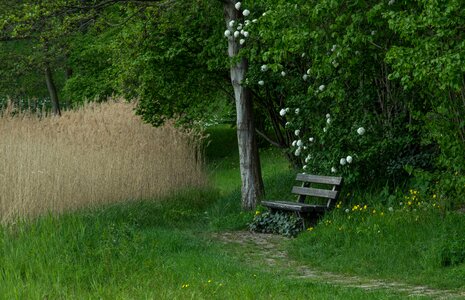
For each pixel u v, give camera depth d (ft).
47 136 51.29
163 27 56.39
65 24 51.39
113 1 51.78
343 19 37.04
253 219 48.32
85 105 71.31
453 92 35.04
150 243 36.91
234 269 32.65
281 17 39.19
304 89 50.16
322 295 26.81
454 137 34.47
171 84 58.65
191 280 28.91
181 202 55.57
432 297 27.43
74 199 43.98
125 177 50.75
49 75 112.27
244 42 49.73
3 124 51.60
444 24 28.66
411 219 38.52
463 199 37.99
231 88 61.93
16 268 29.96
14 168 40.11
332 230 40.16
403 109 46.21
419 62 29.53
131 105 73.51
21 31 50.49
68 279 28.89
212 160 98.22
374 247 36.65
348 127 46.83
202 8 54.54
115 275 29.35
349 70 42.27
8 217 36.76
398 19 30.40
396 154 46.01
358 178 45.96
